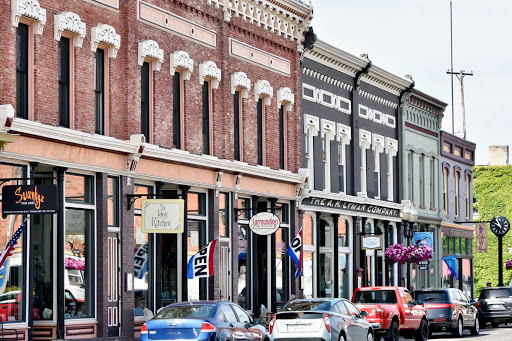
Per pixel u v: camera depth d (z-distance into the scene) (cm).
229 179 4347
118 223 3575
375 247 5656
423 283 7000
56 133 3159
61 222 3244
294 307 3497
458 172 7906
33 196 2875
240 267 4519
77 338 3334
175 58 3919
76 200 3378
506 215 10244
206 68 4150
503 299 5791
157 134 3816
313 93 5256
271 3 4747
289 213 4984
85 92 3412
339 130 5544
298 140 5025
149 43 3744
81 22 3378
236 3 4447
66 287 3325
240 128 4497
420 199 6931
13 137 2883
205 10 4197
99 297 3456
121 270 3569
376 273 6100
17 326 3020
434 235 7269
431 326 4728
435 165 7250
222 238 4297
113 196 3569
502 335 5100
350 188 5700
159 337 2845
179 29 3997
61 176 3253
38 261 3309
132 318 3619
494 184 10344
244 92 4506
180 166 3947
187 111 4028
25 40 3153
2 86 2978
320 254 5344
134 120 3656
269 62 4772
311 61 5241
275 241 4800
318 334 3331
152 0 3819
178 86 4019
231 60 4409
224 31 4341
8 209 2892
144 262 3788
